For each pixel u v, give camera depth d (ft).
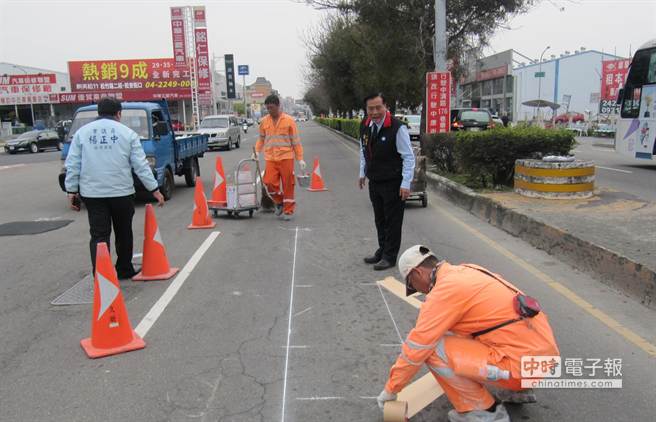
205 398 11.78
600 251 18.90
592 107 189.16
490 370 9.53
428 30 57.93
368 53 77.30
